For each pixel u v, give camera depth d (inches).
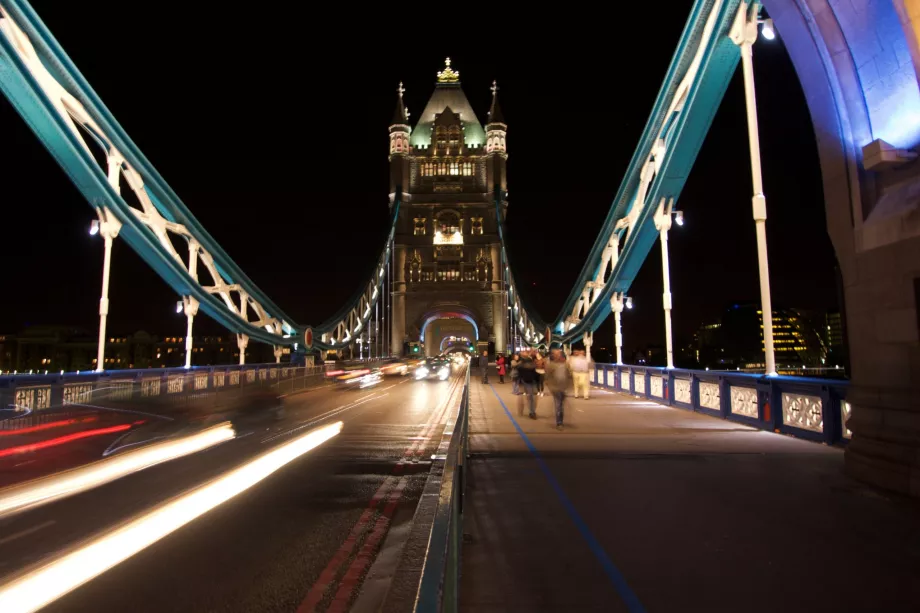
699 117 666.8
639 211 930.7
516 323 3004.4
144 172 1085.8
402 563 93.6
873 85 272.1
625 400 767.1
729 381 538.9
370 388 1171.9
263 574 190.5
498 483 288.4
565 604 154.1
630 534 209.6
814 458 341.4
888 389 260.8
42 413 606.5
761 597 157.0
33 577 187.5
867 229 269.6
